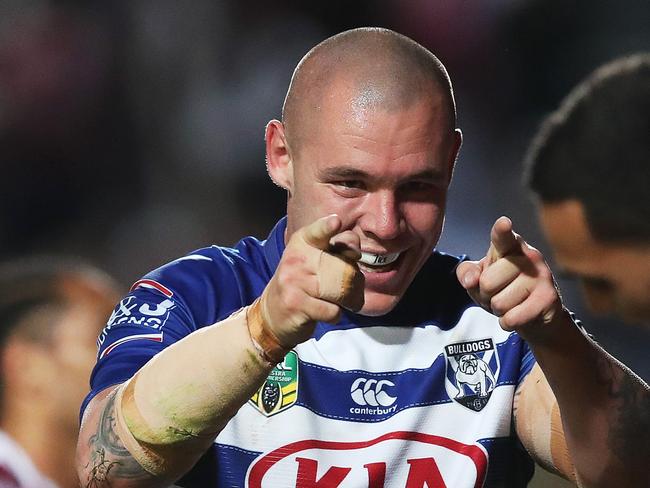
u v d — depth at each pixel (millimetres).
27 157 29109
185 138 29109
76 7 29844
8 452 7922
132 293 8695
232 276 8969
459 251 26969
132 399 7332
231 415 7309
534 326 7453
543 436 8641
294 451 8477
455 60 30625
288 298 6922
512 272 7340
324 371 8688
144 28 29469
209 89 29281
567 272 8617
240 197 28703
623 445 8062
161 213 28312
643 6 30703
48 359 7996
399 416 8703
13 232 28578
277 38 29672
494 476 8797
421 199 8266
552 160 8500
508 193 28047
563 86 30625
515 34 30766
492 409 8883
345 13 30422
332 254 6961
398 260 8359
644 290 8305
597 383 7957
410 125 8031
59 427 8000
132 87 29406
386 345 8875
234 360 7121
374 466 8539
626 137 8156
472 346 9023
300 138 8328
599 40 30703
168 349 7445
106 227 28203
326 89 8188
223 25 29516
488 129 30000
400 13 30672
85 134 29312
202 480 8414
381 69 8148
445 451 8719
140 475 7359
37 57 29531
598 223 8203
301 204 8391
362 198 8141
